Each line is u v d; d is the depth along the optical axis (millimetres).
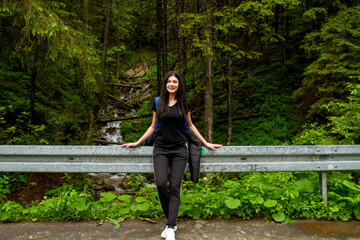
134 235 2855
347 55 8078
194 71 9008
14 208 3262
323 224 3131
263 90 13133
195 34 7828
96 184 8516
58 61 6664
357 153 3404
